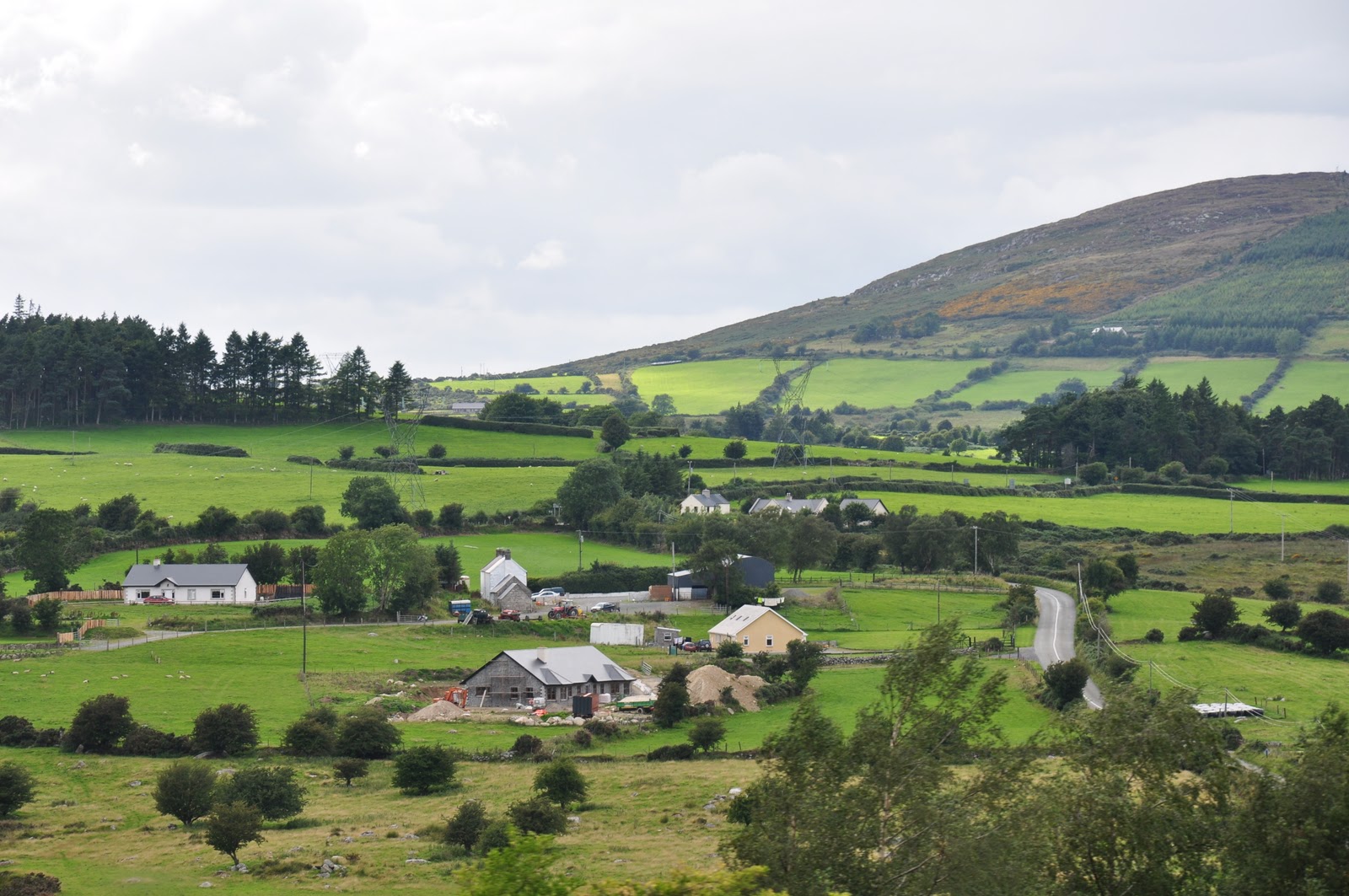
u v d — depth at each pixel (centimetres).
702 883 4028
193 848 7188
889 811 4697
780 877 4478
